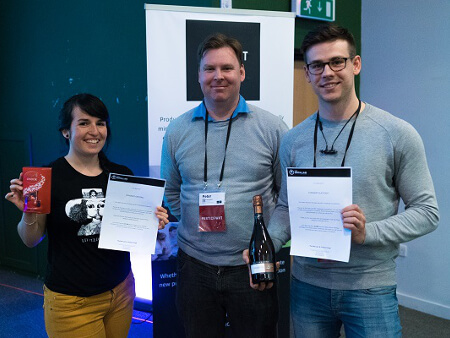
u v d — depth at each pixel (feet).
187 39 8.15
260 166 5.69
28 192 4.97
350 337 4.78
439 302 11.02
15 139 14.73
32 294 12.82
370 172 4.42
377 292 4.52
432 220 4.33
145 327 10.63
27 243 5.55
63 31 12.99
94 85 12.35
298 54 11.87
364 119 4.58
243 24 8.32
